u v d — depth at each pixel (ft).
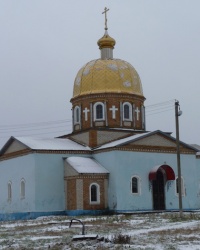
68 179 158.10
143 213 145.69
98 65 176.55
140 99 177.37
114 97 172.24
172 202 163.94
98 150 163.32
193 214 133.90
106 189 157.17
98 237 71.97
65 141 172.76
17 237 84.53
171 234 82.33
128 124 172.96
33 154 157.38
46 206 156.35
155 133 164.14
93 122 171.73
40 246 69.62
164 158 164.86
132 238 76.28
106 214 154.30
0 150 175.11
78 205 152.46
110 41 185.26
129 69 178.40
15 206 166.20
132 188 157.28
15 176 168.04
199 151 177.37
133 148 159.12
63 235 85.56
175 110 127.44
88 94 173.58
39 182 156.46
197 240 73.41
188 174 169.17
